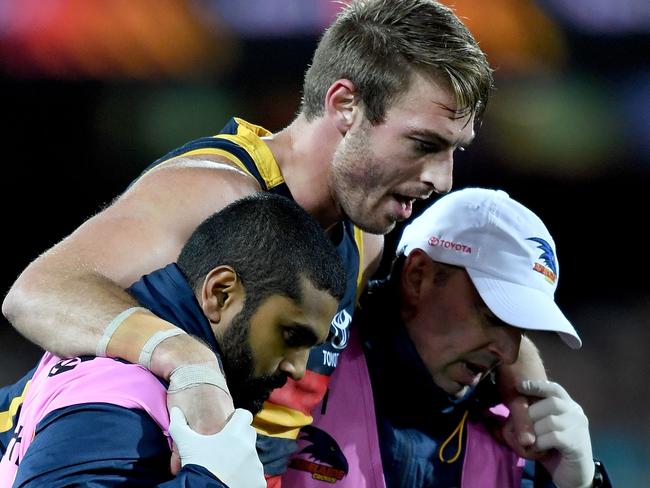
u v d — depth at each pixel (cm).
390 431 962
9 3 2725
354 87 855
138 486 629
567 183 2911
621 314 2898
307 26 2720
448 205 966
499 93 2845
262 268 703
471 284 931
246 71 2769
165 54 2755
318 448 934
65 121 2809
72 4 2730
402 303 959
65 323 725
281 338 718
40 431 662
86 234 799
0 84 2767
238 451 639
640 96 2825
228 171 864
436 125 832
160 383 677
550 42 2788
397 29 840
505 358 934
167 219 817
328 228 931
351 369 962
